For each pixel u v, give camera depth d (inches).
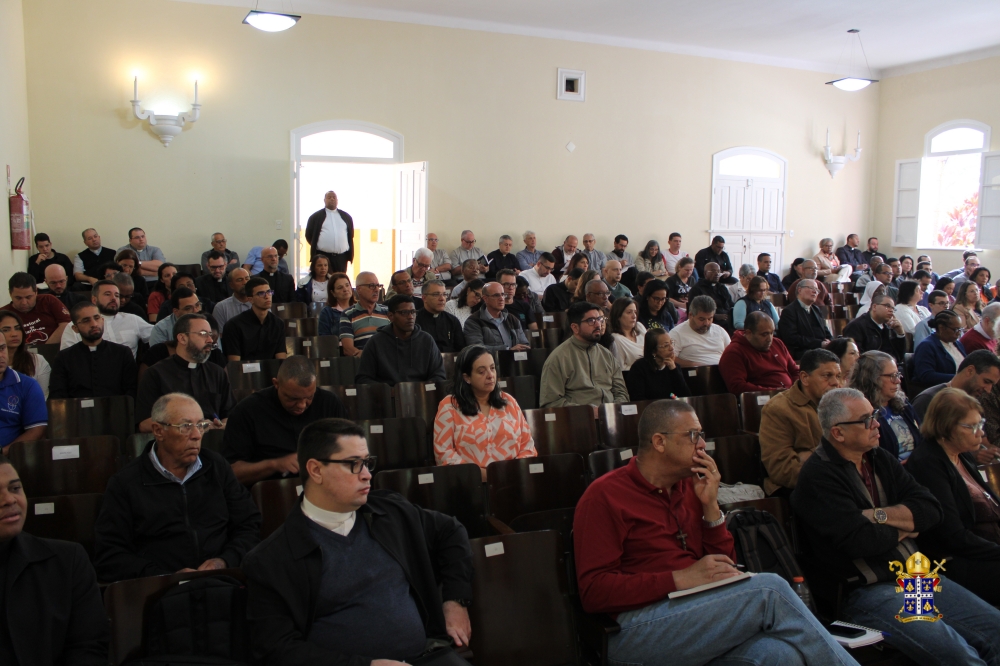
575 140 428.5
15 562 71.9
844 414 102.7
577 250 428.8
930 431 115.0
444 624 80.9
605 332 184.7
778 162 486.6
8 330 161.3
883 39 433.1
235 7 357.1
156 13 346.3
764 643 81.0
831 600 102.6
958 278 380.5
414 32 387.9
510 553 88.6
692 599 83.2
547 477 115.0
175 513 98.6
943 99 478.0
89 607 74.9
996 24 401.4
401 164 392.8
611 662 86.5
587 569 88.0
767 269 418.3
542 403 173.2
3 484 70.1
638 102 441.7
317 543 75.5
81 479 115.2
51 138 336.8
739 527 97.7
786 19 393.7
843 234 515.2
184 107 354.0
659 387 175.6
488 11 383.2
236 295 238.8
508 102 410.9
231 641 76.2
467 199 408.2
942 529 108.9
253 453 124.8
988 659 92.3
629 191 445.4
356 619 75.4
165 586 77.0
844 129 504.7
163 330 195.2
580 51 423.8
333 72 374.9
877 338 233.9
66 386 167.6
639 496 90.8
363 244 520.7
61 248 342.6
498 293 225.1
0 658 69.7
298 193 372.8
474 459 130.1
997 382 147.8
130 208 351.3
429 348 184.4
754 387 185.0
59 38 334.0
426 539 84.7
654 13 383.9
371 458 79.2
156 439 100.3
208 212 362.6
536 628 87.4
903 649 94.3
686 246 464.4
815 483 103.7
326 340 217.8
